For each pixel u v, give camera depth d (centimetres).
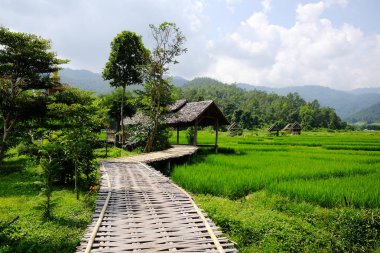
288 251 794
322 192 1129
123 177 1259
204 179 1297
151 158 1792
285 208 1046
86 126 1204
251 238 840
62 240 722
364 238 913
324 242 858
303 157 2339
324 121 14238
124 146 2889
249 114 10644
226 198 1155
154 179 1223
